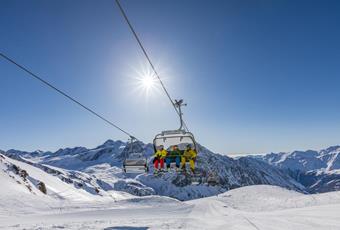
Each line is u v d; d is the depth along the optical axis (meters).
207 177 21.78
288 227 17.23
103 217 38.09
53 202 63.97
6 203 54.97
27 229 20.86
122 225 22.80
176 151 20.27
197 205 61.47
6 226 22.91
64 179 198.50
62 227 21.98
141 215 40.25
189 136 19.88
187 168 20.59
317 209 29.31
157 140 20.47
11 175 100.38
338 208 27.67
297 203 62.06
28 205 56.59
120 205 67.62
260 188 126.62
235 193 117.19
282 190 124.88
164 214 40.69
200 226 21.00
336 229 15.59
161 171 20.67
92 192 191.62
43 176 146.88
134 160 22.62
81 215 42.22
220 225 20.62
